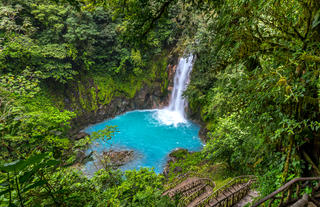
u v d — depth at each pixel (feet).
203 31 36.63
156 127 71.61
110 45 77.87
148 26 13.96
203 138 60.90
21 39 44.91
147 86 88.43
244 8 6.94
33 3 53.36
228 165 36.40
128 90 85.15
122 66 81.61
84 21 64.34
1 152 6.64
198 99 51.83
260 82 7.66
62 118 28.45
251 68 8.99
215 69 10.46
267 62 8.32
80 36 61.11
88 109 73.67
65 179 8.82
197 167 42.91
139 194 10.84
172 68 84.58
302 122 6.92
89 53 68.59
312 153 7.87
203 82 46.75
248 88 8.57
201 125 70.49
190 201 26.66
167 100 90.27
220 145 31.35
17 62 47.91
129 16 13.64
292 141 7.98
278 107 7.70
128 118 80.28
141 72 85.51
